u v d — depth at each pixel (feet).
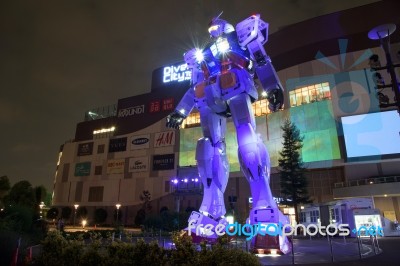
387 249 57.41
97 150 263.90
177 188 209.46
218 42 43.42
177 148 227.20
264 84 39.91
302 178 140.15
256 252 39.68
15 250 32.76
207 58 44.91
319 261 38.52
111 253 27.66
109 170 251.60
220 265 23.49
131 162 242.99
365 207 101.35
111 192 244.22
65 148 281.33
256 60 40.37
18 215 52.47
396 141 145.69
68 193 264.93
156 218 122.42
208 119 45.47
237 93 41.86
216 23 44.39
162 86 252.21
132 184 236.63
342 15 179.73
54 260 28.76
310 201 140.05
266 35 40.88
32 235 51.90
